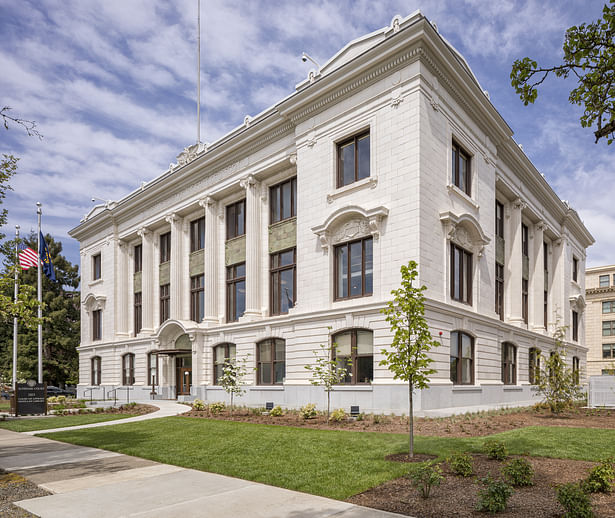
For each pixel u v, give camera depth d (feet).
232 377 83.20
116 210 147.74
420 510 24.02
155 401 114.01
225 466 35.24
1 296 45.11
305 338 84.84
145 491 29.01
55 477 33.83
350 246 82.43
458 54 89.25
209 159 113.50
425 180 75.10
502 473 28.53
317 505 25.29
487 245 93.40
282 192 101.60
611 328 224.74
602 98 21.59
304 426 59.98
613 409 78.07
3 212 44.42
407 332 37.24
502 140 103.30
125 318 147.02
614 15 20.16
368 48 83.92
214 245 114.21
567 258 158.20
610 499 25.02
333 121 86.74
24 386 87.92
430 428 53.62
